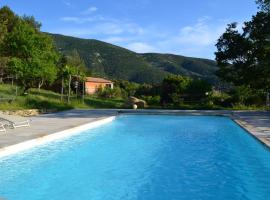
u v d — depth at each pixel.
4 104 22.52
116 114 24.67
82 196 7.35
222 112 26.84
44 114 23.72
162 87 40.72
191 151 12.37
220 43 31.16
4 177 8.52
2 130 13.87
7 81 35.16
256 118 21.50
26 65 28.91
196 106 34.00
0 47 32.72
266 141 11.57
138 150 12.57
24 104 24.22
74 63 63.06
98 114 24.34
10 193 7.45
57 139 13.63
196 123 21.56
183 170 9.66
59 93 42.25
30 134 12.88
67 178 8.69
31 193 7.46
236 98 34.50
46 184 8.12
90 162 10.51
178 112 26.77
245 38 29.70
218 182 8.40
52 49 32.88
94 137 15.32
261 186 8.05
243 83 30.52
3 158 10.01
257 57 28.70
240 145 13.47
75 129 15.66
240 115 24.05
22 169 9.22
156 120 23.27
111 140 14.73
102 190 7.79
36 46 30.61
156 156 11.55
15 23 46.28
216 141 14.55
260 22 27.73
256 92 34.16
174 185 8.20
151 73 112.81
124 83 60.78
